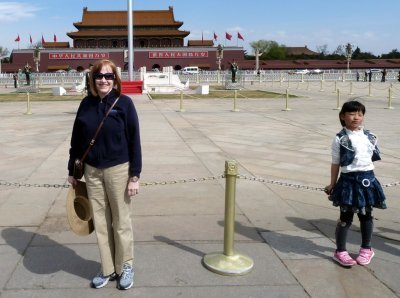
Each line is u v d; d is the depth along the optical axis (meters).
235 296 4.02
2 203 6.69
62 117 19.84
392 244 5.38
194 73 70.81
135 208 6.50
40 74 63.09
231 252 4.60
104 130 3.94
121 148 4.01
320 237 5.52
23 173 8.70
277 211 6.53
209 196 7.14
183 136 13.62
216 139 13.15
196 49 95.12
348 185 4.50
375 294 4.11
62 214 6.20
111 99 3.98
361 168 4.48
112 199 4.08
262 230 5.73
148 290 4.11
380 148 12.12
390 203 7.10
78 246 5.09
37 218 6.03
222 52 92.19
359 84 56.66
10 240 5.26
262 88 49.06
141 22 98.50
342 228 4.68
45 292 4.05
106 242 4.19
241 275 4.41
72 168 4.15
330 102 29.31
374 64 102.12
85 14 99.00
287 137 13.83
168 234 5.50
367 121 18.34
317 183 8.23
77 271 4.48
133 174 4.05
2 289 4.10
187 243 5.22
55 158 10.16
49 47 95.94
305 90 44.47
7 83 62.06
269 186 7.91
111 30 97.81
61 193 7.21
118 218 4.13
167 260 4.75
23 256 4.82
